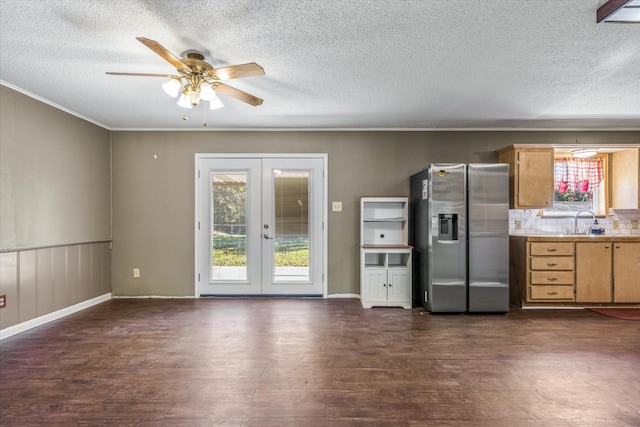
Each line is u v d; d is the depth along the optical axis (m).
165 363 2.55
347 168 4.64
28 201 3.31
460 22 2.08
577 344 2.94
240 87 3.14
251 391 2.15
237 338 3.07
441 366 2.51
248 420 1.86
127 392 2.14
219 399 2.06
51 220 3.59
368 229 4.56
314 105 3.66
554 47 2.38
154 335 3.15
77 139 3.97
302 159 4.63
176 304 4.25
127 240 4.61
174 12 1.95
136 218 4.62
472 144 4.61
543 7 1.92
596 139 4.59
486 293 3.84
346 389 2.18
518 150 4.26
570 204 4.64
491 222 3.85
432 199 3.84
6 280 3.09
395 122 4.34
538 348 2.86
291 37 2.25
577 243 3.99
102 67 2.71
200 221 4.64
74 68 2.72
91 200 4.21
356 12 1.97
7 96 3.08
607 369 2.47
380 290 4.14
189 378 2.32
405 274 4.14
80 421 1.84
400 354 2.73
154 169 4.63
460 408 1.98
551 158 4.25
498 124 4.41
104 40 2.27
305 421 1.85
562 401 2.05
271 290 4.62
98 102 3.56
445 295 3.84
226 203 4.65
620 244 3.99
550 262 4.00
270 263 4.62
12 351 2.77
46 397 2.08
